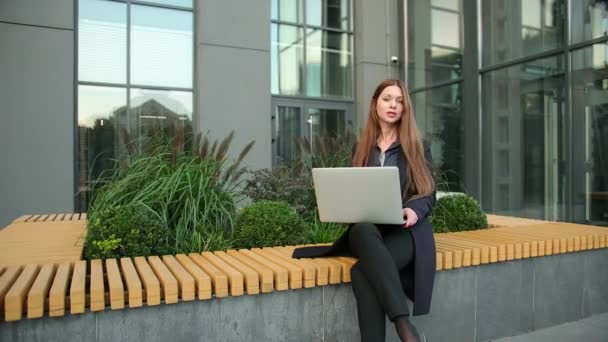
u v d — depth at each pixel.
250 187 4.18
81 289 1.82
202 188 3.16
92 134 7.57
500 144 7.92
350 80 9.90
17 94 6.93
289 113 9.27
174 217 3.13
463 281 2.74
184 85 8.17
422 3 9.49
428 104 9.39
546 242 3.09
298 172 4.48
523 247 2.98
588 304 3.33
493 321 2.86
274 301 2.20
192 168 3.34
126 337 1.92
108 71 7.68
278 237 3.07
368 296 2.02
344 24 9.84
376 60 9.81
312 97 9.46
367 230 2.15
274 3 9.17
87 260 2.55
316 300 2.30
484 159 8.20
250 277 2.12
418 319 2.57
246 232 3.05
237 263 2.40
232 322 2.11
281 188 4.14
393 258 2.22
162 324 1.98
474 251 2.75
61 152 7.18
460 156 8.60
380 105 2.51
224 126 8.18
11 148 6.89
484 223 4.02
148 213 2.94
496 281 2.88
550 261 3.14
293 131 9.28
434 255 2.31
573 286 3.26
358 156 2.59
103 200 3.10
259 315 2.16
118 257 2.58
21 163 6.94
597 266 3.39
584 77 6.61
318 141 4.58
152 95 7.95
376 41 9.83
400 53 10.00
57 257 2.58
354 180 2.18
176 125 4.06
